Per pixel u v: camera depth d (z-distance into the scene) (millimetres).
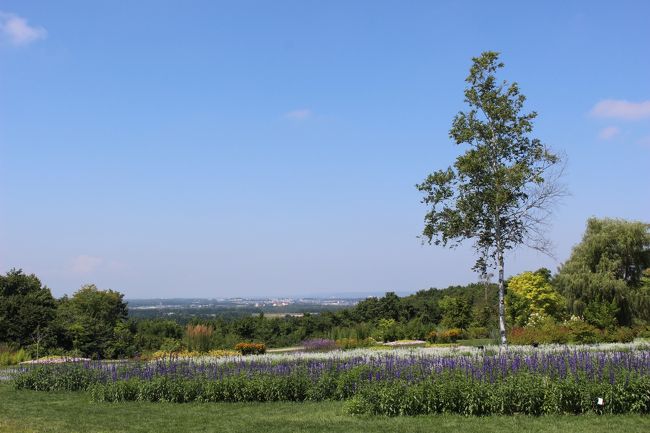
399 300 45469
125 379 14656
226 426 10398
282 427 10180
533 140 17516
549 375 11039
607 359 11711
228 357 21734
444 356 16359
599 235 37031
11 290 33000
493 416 10367
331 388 13109
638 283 36031
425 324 41531
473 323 36500
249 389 13172
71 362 18562
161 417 11461
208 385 13359
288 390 13125
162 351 29188
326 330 41500
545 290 33938
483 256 17812
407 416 10703
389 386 11516
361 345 32375
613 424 9445
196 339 30562
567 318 33406
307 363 15523
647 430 9062
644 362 11227
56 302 35031
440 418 10406
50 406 13188
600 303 32719
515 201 17188
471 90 17609
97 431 10117
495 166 17250
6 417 11695
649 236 36375
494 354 16000
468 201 17219
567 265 37375
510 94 17656
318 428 9992
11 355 25719
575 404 10391
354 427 9961
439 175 17531
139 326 38750
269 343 36562
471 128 17359
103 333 30094
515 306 34125
